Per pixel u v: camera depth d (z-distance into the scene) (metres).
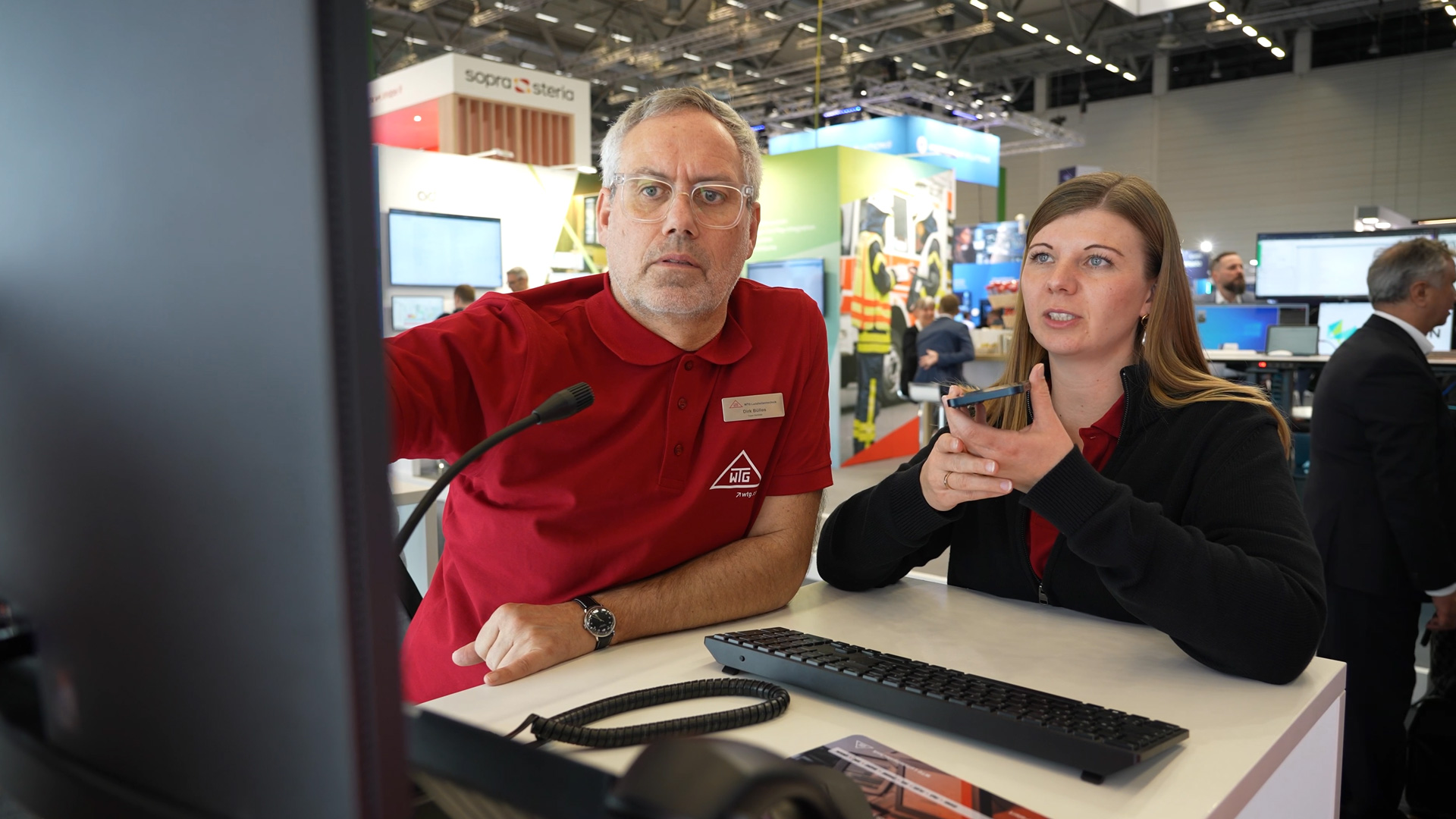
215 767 0.32
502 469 1.18
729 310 1.33
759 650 0.92
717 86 14.29
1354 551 2.05
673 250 1.15
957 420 0.97
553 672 0.96
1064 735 0.72
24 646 0.38
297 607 0.29
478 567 1.22
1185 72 16.27
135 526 0.33
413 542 2.80
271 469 0.29
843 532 1.29
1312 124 15.01
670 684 0.91
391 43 13.04
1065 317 1.25
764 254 8.06
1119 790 0.69
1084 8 13.52
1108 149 17.02
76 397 0.35
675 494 1.23
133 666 0.34
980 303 13.98
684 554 1.25
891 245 8.10
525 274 7.47
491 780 0.42
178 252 0.31
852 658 0.90
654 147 1.16
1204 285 12.77
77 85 0.33
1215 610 0.91
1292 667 0.92
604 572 1.20
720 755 0.37
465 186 7.76
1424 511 1.95
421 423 1.11
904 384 7.70
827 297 7.68
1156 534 0.93
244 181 0.29
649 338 1.22
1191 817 0.65
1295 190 15.23
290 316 0.28
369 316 0.28
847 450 7.71
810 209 7.71
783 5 11.22
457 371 1.17
